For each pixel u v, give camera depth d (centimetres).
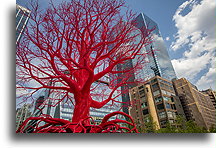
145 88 3056
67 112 2170
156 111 2836
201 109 2761
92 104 450
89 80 393
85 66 366
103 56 402
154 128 1363
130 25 429
